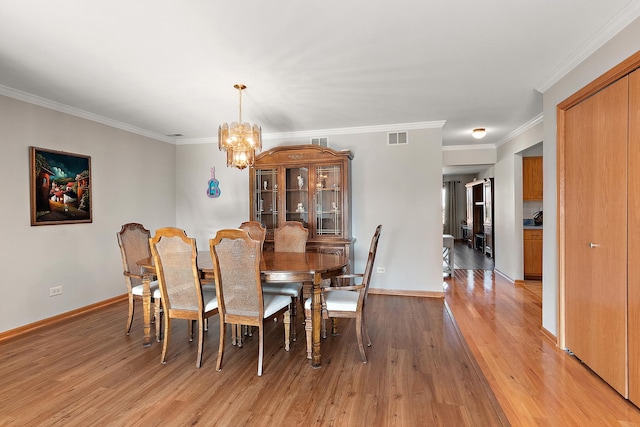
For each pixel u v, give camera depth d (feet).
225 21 6.68
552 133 9.68
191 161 17.92
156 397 6.95
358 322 8.58
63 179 12.08
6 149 10.37
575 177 8.54
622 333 6.82
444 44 7.70
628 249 6.63
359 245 15.78
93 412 6.42
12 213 10.52
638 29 6.36
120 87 10.25
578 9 6.38
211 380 7.64
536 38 7.46
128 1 5.98
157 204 16.79
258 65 8.73
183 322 11.77
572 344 8.77
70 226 12.39
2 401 6.80
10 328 10.43
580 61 8.17
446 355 8.87
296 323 11.60
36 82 9.84
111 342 9.82
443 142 19.51
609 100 7.16
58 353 9.06
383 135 15.43
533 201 19.04
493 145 19.99
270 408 6.57
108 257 13.97
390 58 8.39
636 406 6.51
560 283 9.16
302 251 12.71
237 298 8.05
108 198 13.99
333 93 10.88
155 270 8.95
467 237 34.88
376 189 15.55
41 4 6.03
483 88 10.52
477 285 16.97
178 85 10.11
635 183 6.42
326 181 14.85
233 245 7.78
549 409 6.50
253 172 15.61
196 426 6.03
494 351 9.11
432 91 10.78
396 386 7.35
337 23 6.79
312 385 7.41
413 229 15.17
